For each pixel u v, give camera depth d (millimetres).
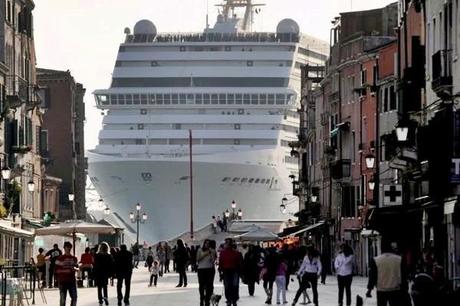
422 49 86875
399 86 96938
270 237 145125
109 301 76938
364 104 138750
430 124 73625
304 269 67188
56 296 82250
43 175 156875
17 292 64000
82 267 100625
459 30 71562
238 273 66562
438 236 78938
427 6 83750
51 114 187375
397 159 94625
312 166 180625
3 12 128375
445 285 40594
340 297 64812
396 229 89875
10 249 114875
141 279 125438
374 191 107500
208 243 65500
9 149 126250
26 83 139875
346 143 148500
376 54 132250
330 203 158500
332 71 155625
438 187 72500
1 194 119312
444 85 73500
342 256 64938
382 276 45656
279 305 71938
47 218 137625
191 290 96250
